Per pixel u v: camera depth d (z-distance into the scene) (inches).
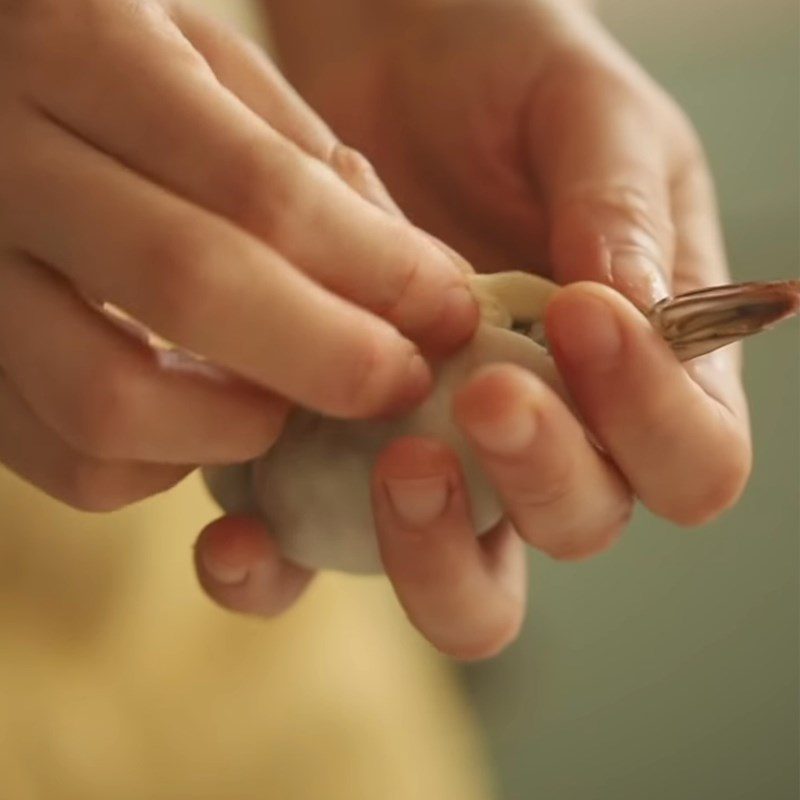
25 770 22.3
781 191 45.1
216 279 16.2
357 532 17.6
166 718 23.9
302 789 24.5
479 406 16.4
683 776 46.5
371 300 16.8
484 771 33.1
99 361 16.9
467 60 22.8
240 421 17.2
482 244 23.0
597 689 47.1
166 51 16.7
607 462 17.3
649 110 21.4
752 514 45.3
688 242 20.7
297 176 16.4
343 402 16.6
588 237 19.4
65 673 23.3
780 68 45.7
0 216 17.0
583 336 16.7
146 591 24.6
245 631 25.0
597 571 47.1
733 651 45.9
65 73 16.7
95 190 16.5
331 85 24.5
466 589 17.5
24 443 18.2
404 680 28.6
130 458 17.3
